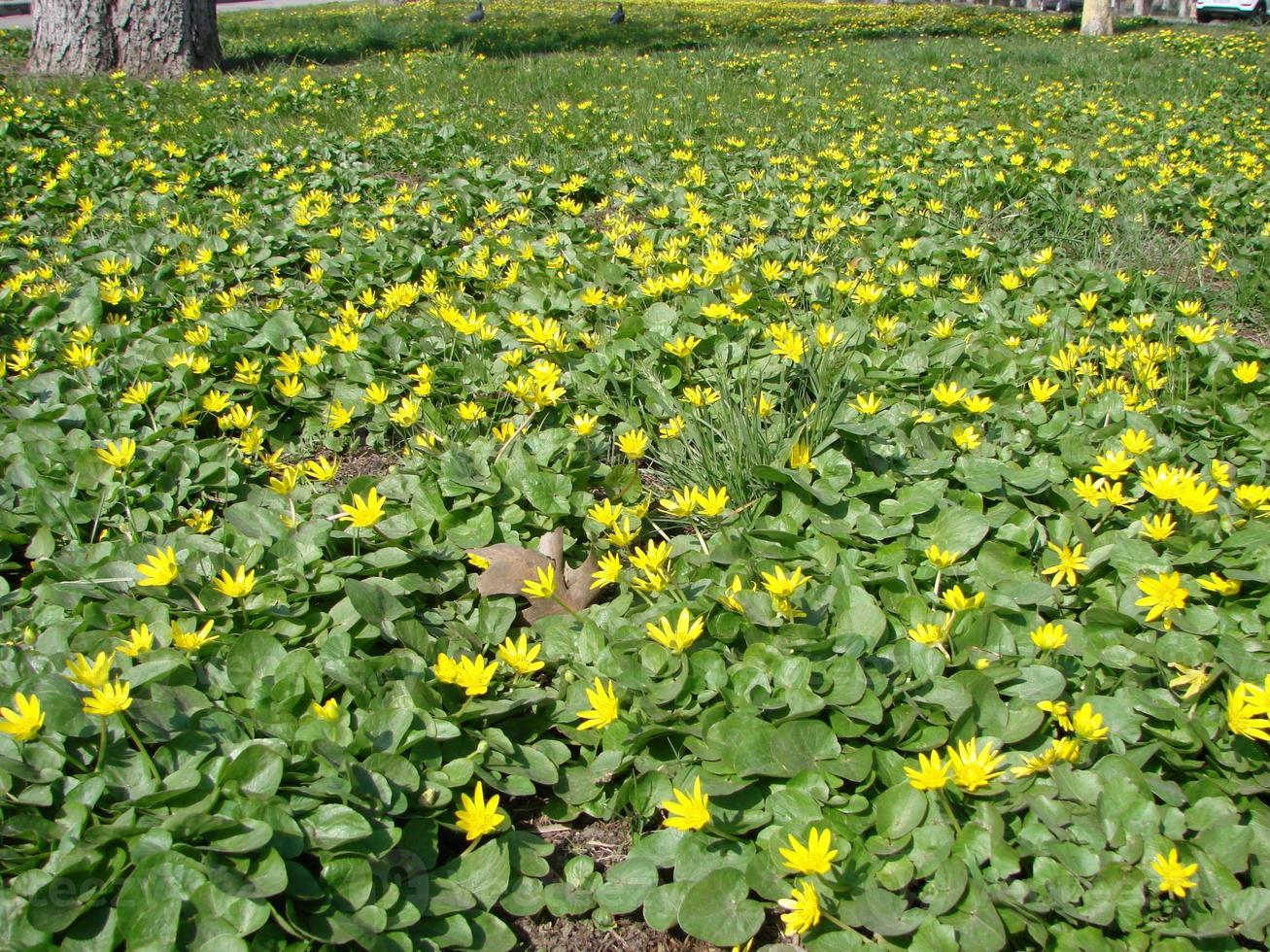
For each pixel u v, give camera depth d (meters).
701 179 6.80
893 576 2.75
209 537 2.99
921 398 3.80
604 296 4.70
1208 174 7.38
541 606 2.83
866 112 10.03
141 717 2.16
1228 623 2.56
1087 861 2.04
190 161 7.29
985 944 1.88
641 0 29.39
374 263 5.13
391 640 2.69
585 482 3.35
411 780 2.20
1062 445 3.35
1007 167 7.44
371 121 8.70
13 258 5.32
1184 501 2.72
